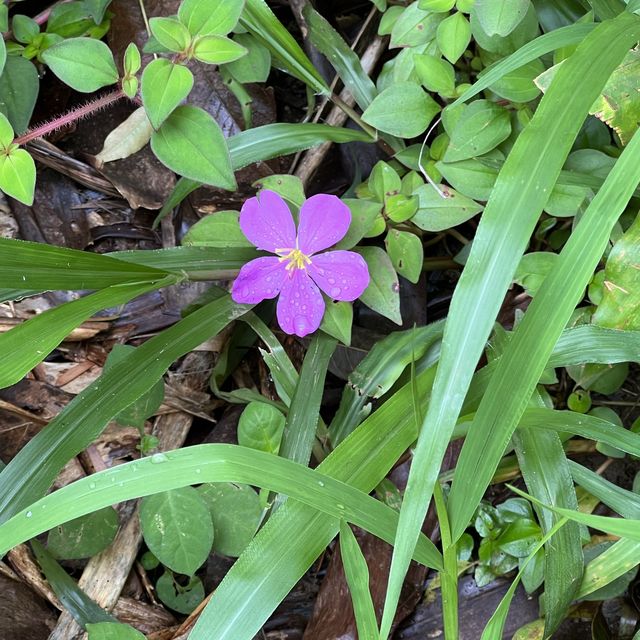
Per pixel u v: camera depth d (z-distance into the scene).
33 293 0.31
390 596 0.27
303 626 0.35
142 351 0.32
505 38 0.33
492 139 0.33
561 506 0.31
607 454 0.34
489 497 0.35
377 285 0.33
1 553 0.27
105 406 0.31
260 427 0.33
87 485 0.28
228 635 0.28
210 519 0.32
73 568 0.35
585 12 0.35
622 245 0.30
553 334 0.27
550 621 0.31
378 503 0.29
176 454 0.28
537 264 0.33
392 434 0.31
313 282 0.32
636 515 0.31
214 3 0.31
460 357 0.28
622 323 0.31
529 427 0.31
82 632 0.33
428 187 0.34
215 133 0.32
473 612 0.34
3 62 0.32
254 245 0.33
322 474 0.29
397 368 0.33
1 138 0.31
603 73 0.28
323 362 0.33
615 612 0.33
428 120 0.34
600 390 0.35
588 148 0.35
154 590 0.35
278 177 0.34
